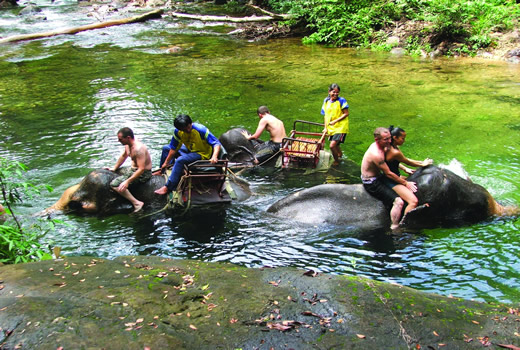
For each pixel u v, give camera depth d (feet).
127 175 20.85
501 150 26.18
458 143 27.32
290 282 12.60
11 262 15.08
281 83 41.09
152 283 12.03
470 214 19.25
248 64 48.67
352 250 17.26
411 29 55.67
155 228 19.13
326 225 19.10
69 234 18.57
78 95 37.99
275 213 20.16
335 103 24.90
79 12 85.15
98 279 12.21
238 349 9.45
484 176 22.88
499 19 51.85
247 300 11.33
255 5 82.38
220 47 57.67
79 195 20.63
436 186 19.01
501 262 16.11
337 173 24.22
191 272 13.24
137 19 75.77
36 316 9.97
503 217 19.38
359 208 19.63
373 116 32.48
